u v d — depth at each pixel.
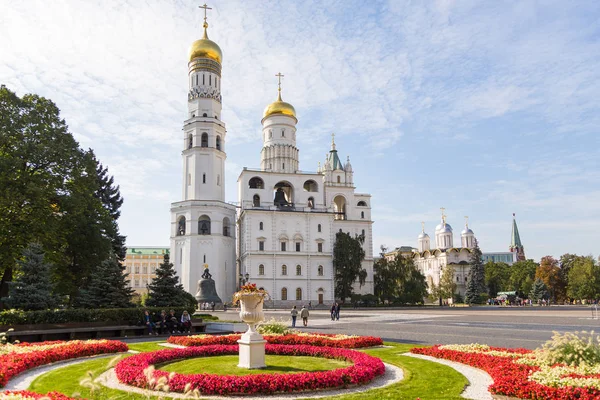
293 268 94.62
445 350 20.44
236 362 18.41
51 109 43.12
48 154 40.19
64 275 43.88
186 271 86.94
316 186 101.56
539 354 16.59
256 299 17.36
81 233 42.97
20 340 26.48
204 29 97.56
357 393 13.64
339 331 33.75
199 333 34.16
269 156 104.69
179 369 16.92
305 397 13.25
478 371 17.20
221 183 93.56
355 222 105.50
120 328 31.30
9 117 39.84
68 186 42.84
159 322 33.53
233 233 94.12
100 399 12.51
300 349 20.53
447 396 13.25
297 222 96.81
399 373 16.84
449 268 126.69
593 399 11.95
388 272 100.06
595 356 15.50
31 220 37.97
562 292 125.44
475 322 42.44
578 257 123.50
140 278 140.50
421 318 50.06
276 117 106.38
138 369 15.04
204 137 92.88
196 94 93.81
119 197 66.38
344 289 94.88
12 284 31.77
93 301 35.66
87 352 21.08
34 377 15.77
